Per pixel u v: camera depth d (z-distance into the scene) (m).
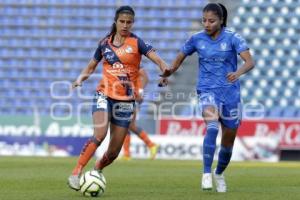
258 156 75.50
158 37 99.06
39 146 76.69
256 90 94.19
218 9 29.69
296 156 77.75
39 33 99.12
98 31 99.69
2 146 76.94
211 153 29.14
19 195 28.22
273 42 97.75
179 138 75.44
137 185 34.41
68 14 100.12
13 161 58.06
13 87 95.31
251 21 98.75
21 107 93.81
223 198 26.91
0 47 98.19
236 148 75.19
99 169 30.56
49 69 96.88
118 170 47.72
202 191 30.48
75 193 29.22
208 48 30.16
